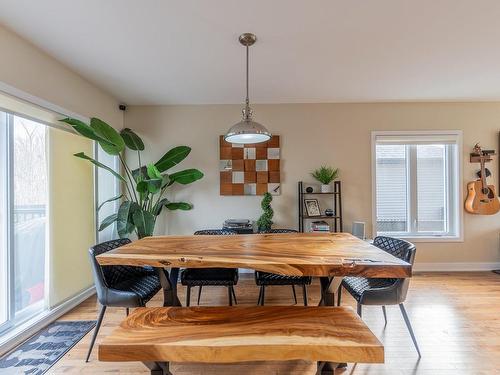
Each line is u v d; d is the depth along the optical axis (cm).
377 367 180
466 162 374
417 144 382
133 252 176
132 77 289
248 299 288
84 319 249
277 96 350
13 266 223
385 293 185
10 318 220
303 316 148
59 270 262
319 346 121
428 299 281
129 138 348
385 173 391
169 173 379
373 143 376
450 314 249
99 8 179
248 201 379
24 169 234
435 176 390
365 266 147
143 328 136
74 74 278
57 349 202
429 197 390
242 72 277
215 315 149
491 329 224
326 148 378
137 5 175
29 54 222
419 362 185
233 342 123
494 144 373
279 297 292
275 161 377
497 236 374
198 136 380
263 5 175
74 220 283
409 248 198
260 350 121
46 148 252
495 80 302
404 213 391
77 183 288
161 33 208
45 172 252
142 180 316
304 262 151
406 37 214
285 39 216
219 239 220
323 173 359
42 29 203
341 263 149
